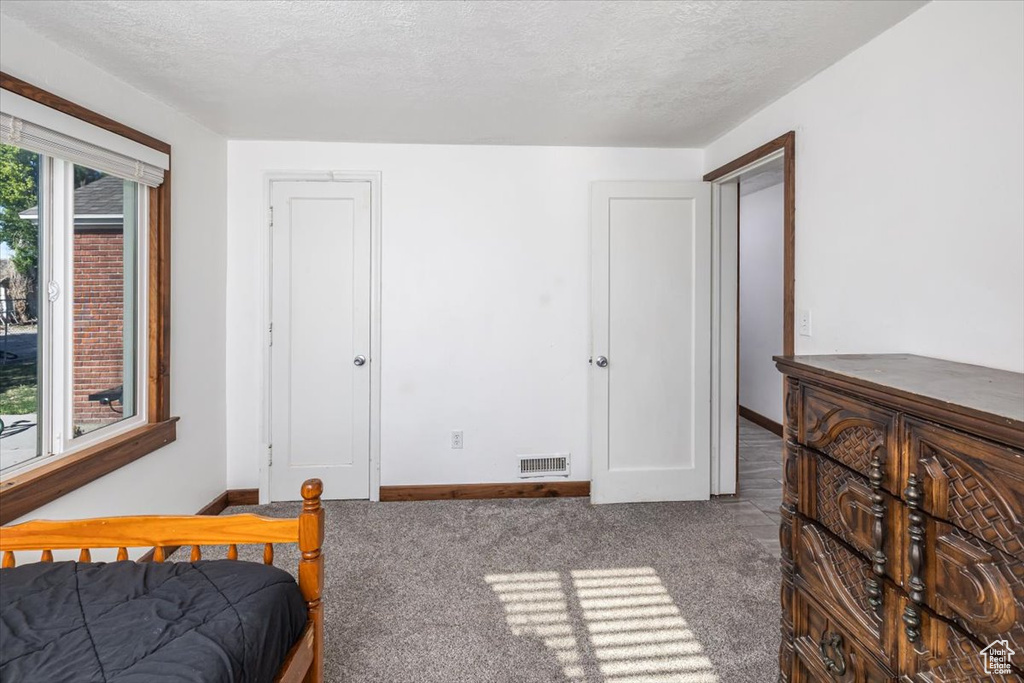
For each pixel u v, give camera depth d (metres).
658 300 3.12
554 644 1.81
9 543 1.23
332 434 3.12
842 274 2.03
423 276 3.13
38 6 1.63
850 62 1.98
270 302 3.06
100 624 1.03
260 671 1.02
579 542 2.59
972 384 1.11
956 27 1.54
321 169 3.06
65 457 1.90
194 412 2.73
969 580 0.90
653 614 1.98
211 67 2.08
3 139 1.60
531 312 3.19
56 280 1.93
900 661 1.05
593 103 2.48
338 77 2.18
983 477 0.88
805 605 1.41
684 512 2.97
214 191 2.90
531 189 3.16
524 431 3.21
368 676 1.65
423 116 2.65
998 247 1.42
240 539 1.29
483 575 2.27
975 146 1.49
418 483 3.16
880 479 1.10
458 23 1.76
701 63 2.06
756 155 2.58
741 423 5.22
